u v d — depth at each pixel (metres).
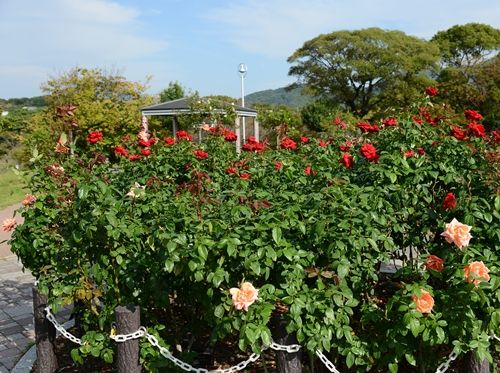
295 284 2.62
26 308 5.46
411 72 35.97
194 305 3.34
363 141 4.84
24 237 3.94
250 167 5.05
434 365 2.80
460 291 2.48
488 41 40.47
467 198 3.10
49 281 3.47
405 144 3.87
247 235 2.66
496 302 2.54
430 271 2.64
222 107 12.42
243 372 3.45
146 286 3.24
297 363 2.65
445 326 2.52
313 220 2.87
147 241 2.89
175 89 35.97
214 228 2.72
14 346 4.48
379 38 36.12
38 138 4.91
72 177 4.04
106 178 4.55
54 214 3.88
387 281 3.78
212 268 2.69
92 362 3.78
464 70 30.23
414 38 37.84
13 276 6.72
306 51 38.06
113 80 22.53
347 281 2.90
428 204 3.55
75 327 4.39
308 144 6.06
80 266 3.35
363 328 2.79
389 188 3.36
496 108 24.22
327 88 38.66
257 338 2.45
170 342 3.60
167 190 4.14
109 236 2.97
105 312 3.20
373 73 35.59
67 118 5.11
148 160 5.28
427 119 4.55
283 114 12.00
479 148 3.77
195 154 5.03
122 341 2.93
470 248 2.71
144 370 3.16
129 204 3.47
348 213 2.86
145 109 17.33
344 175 3.87
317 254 2.82
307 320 2.60
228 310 2.64
